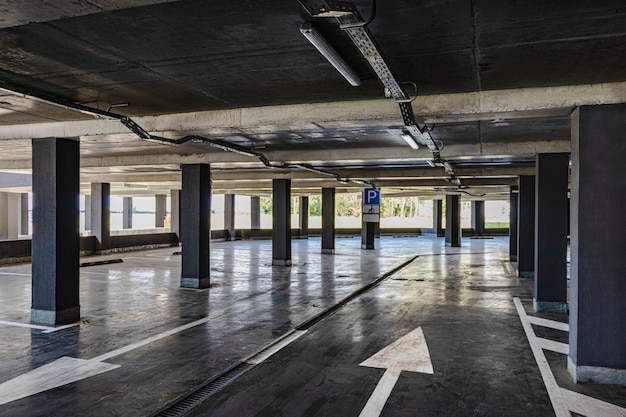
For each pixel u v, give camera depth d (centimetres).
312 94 688
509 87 637
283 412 509
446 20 417
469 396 555
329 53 464
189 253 1333
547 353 723
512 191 2095
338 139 1089
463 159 1352
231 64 550
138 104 755
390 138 1071
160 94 692
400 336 816
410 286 1385
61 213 896
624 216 600
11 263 1823
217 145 1077
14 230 2661
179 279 1476
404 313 1005
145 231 3216
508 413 509
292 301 1135
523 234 1570
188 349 735
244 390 569
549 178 1055
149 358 688
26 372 625
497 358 697
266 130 831
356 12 372
